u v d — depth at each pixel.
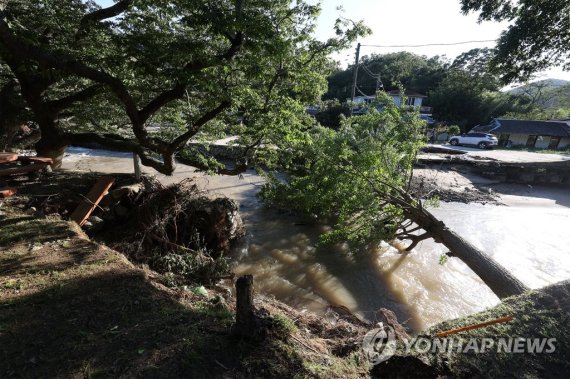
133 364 2.46
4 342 2.66
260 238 9.35
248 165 8.37
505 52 16.09
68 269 3.91
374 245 9.20
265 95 7.17
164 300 3.41
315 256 8.53
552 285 3.10
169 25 6.46
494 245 9.88
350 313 5.39
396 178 9.45
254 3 5.79
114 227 6.79
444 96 41.56
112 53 6.04
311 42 6.65
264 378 2.40
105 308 3.18
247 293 2.68
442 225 7.72
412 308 6.63
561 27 14.59
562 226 11.66
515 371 2.24
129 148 7.68
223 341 2.74
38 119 7.51
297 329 3.11
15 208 6.07
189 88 6.74
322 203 9.91
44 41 6.08
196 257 6.20
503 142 33.66
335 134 9.93
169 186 7.39
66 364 2.45
